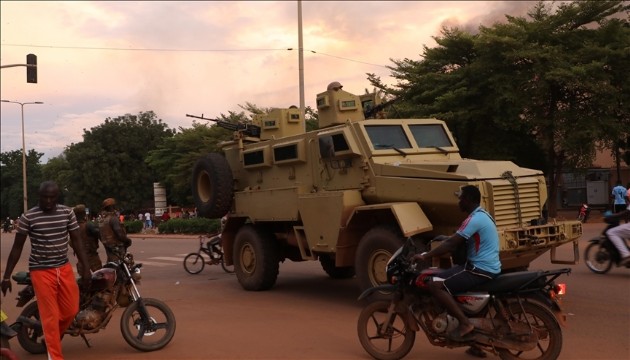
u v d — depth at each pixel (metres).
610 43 23.98
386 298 5.86
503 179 7.71
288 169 10.08
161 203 48.97
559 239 7.84
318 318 8.05
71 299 5.84
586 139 23.61
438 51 27.00
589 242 11.26
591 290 9.27
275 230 10.81
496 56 24.50
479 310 5.25
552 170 26.70
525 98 23.70
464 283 5.26
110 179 53.06
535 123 24.11
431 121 9.46
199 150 42.81
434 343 5.46
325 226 8.85
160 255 20.47
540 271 5.21
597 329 6.80
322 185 9.38
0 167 88.81
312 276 12.64
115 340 7.13
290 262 15.45
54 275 5.70
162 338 6.64
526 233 7.46
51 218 5.72
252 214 10.66
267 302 9.54
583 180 35.00
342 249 8.71
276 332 7.27
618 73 23.72
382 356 5.80
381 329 5.77
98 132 53.66
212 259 14.45
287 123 11.32
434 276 5.36
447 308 5.30
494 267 5.23
